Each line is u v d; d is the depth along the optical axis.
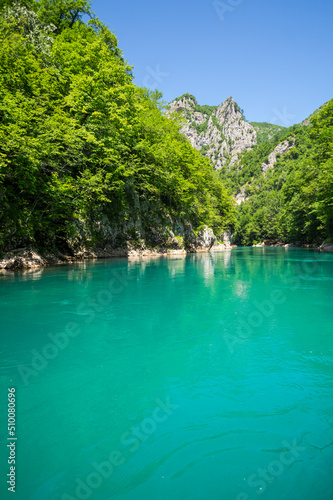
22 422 2.98
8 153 13.98
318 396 3.52
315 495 2.12
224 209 62.66
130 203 27.28
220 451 2.59
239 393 3.58
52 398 3.45
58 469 2.36
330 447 2.65
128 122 25.52
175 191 33.59
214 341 5.38
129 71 29.02
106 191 23.52
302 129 187.25
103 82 22.70
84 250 21.73
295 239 65.50
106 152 21.55
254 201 135.75
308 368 4.29
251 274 14.77
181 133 38.78
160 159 29.08
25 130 14.34
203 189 45.75
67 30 27.20
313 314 7.20
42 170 17.97
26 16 20.75
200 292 9.89
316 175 38.88
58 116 18.23
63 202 18.42
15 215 15.53
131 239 27.02
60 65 22.41
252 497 2.10
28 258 15.91
